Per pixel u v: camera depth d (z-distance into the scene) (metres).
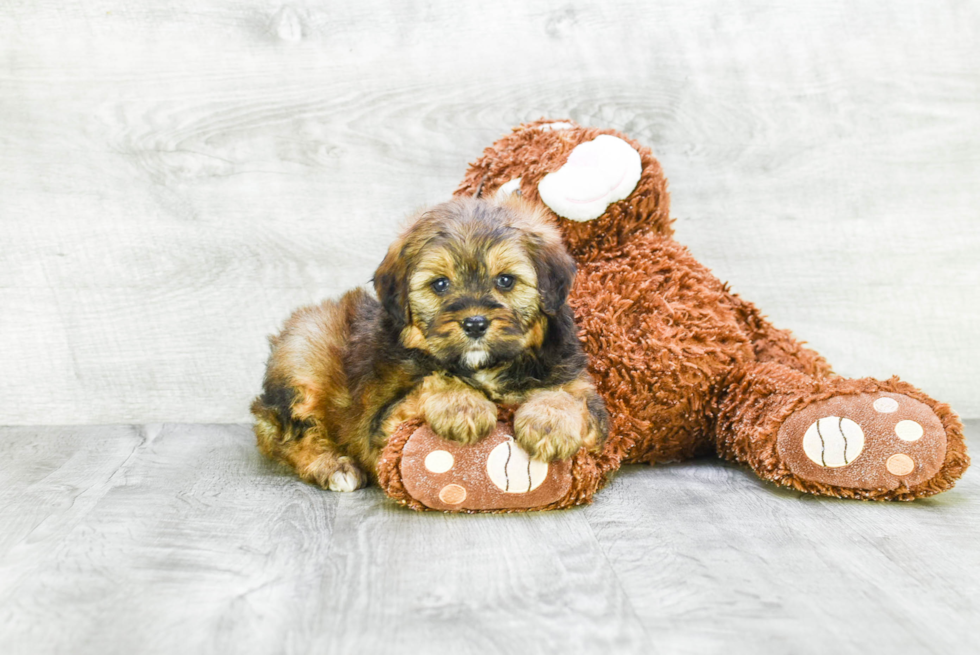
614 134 0.93
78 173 1.05
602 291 0.89
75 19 1.04
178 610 0.65
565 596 0.66
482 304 0.75
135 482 0.87
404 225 0.80
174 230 1.07
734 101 1.08
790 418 0.82
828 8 1.08
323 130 1.07
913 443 0.79
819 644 0.62
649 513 0.79
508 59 1.07
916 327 1.10
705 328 0.89
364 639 0.62
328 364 0.86
